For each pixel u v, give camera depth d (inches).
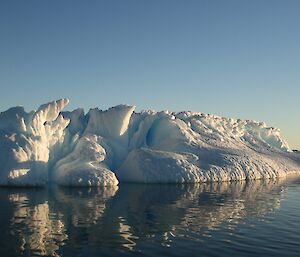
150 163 1373.0
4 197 933.2
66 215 733.3
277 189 1279.5
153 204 892.6
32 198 929.5
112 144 1501.0
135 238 576.1
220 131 1977.1
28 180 1122.7
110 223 673.6
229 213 798.5
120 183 1314.0
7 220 677.3
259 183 1451.8
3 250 505.7
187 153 1512.1
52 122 1320.1
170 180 1339.8
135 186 1237.1
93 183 1182.9
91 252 504.1
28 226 636.1
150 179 1337.4
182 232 618.2
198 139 1727.4
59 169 1248.8
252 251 519.8
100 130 1533.0
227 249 526.6
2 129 1194.0
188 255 496.4
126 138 1571.1
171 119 1704.0
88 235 589.0
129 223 677.3
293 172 1888.5
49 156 1307.8
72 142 1380.4
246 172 1556.3
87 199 936.9
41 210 776.9
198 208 853.2
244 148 1902.1
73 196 979.9
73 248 520.4
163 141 1651.1
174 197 1017.5
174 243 552.4
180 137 1637.6
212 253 506.6
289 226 676.7
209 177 1406.3
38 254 492.7
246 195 1102.4
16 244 533.0
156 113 1739.7
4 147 1143.6
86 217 719.7
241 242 563.5
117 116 1524.4
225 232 624.1
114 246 532.7
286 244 557.0
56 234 590.6
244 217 756.6
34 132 1206.3
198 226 664.4
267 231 636.1
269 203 954.7
